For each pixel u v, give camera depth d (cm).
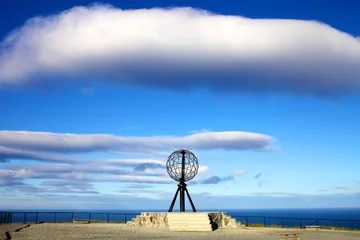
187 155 4406
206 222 3866
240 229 4056
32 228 3819
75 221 5222
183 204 4278
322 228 4797
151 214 4231
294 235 3206
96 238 2950
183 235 3353
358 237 3516
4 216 4725
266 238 3170
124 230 3800
